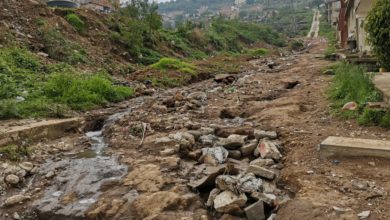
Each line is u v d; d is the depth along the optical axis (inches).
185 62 807.1
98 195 207.0
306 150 240.1
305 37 2559.1
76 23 721.6
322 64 721.6
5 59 469.1
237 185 190.4
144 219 179.0
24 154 270.5
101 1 1448.1
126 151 273.4
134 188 209.6
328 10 2938.0
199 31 1327.5
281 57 1139.3
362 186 185.9
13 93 391.9
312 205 171.5
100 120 374.0
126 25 876.6
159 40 971.3
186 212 183.3
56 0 936.9
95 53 666.2
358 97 331.9
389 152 214.1
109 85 473.4
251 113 357.4
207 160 239.1
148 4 993.5
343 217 159.8
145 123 328.8
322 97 388.2
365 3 718.5
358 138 245.3
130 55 767.7
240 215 177.2
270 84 509.4
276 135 274.4
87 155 275.6
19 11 633.6
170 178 215.8
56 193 216.1
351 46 874.1
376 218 157.8
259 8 5014.8
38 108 367.2
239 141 257.3
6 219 193.5
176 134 289.6
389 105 289.1
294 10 4018.2
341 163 217.3
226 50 1390.3
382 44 378.3
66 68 524.7
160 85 585.3
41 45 574.6
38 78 457.1
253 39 1889.8
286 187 200.1
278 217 168.2
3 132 287.3
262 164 226.4
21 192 221.3
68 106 400.8
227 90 488.7
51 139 319.6
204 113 363.9
